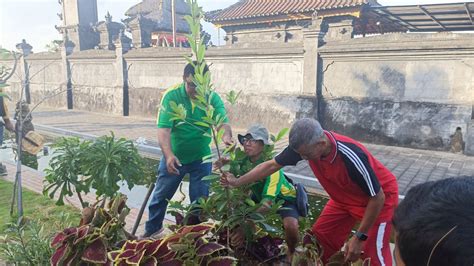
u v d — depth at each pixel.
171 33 25.83
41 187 6.29
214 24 20.34
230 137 3.34
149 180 4.74
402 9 14.89
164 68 16.53
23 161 8.98
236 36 21.06
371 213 2.59
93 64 19.53
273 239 2.84
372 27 20.20
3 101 5.99
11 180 6.78
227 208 2.56
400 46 10.62
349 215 3.10
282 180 2.82
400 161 9.27
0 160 8.91
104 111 19.41
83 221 2.69
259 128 2.76
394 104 11.12
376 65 11.30
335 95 12.23
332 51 11.89
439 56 10.20
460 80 10.01
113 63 18.50
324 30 12.27
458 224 0.67
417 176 7.91
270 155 2.80
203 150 4.02
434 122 10.50
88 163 3.85
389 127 11.27
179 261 2.17
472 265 0.64
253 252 2.68
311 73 12.45
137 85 17.78
